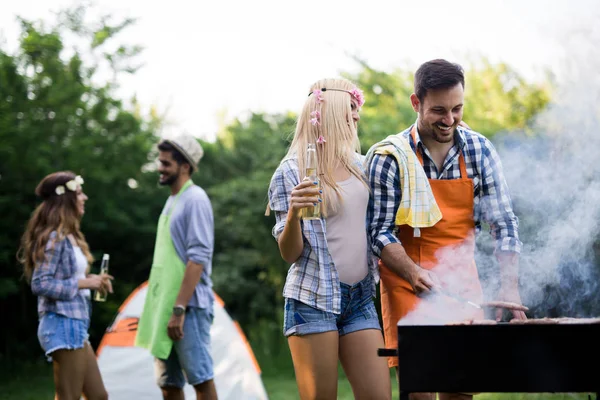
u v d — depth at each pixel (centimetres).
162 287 427
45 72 966
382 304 296
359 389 279
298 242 274
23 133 921
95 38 1012
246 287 1111
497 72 799
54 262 407
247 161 1224
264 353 966
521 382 216
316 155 282
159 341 420
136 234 1047
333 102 293
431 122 275
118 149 1005
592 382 214
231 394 525
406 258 275
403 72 1062
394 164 287
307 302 276
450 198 285
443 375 218
